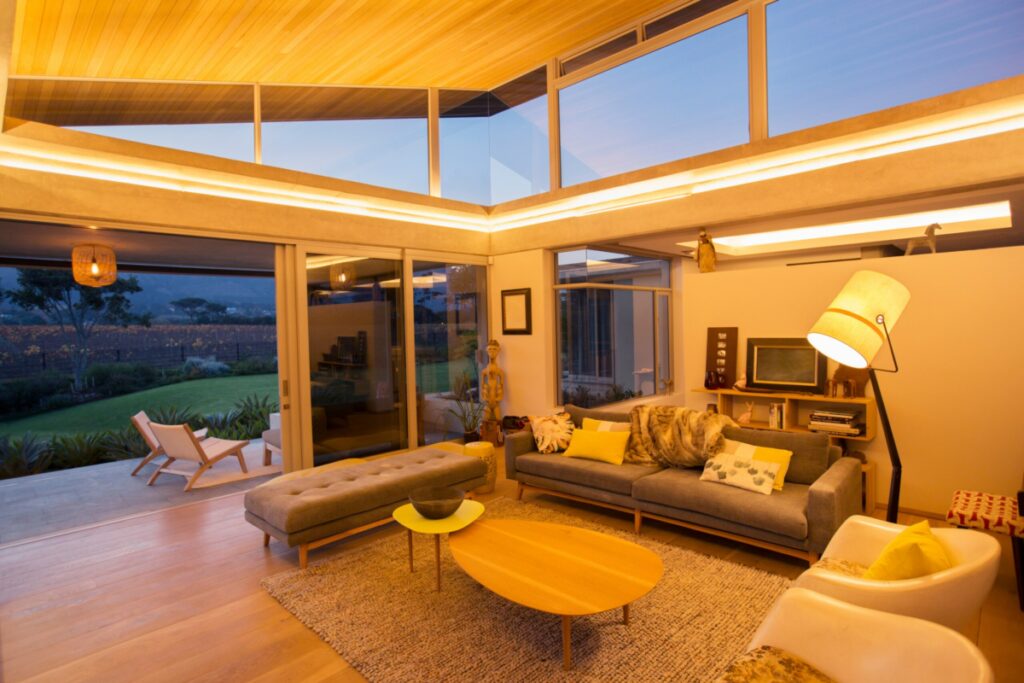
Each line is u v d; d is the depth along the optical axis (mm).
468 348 6953
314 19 3973
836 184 4285
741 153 4711
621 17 5359
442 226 6531
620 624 2658
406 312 6184
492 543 2875
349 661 2418
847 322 2650
